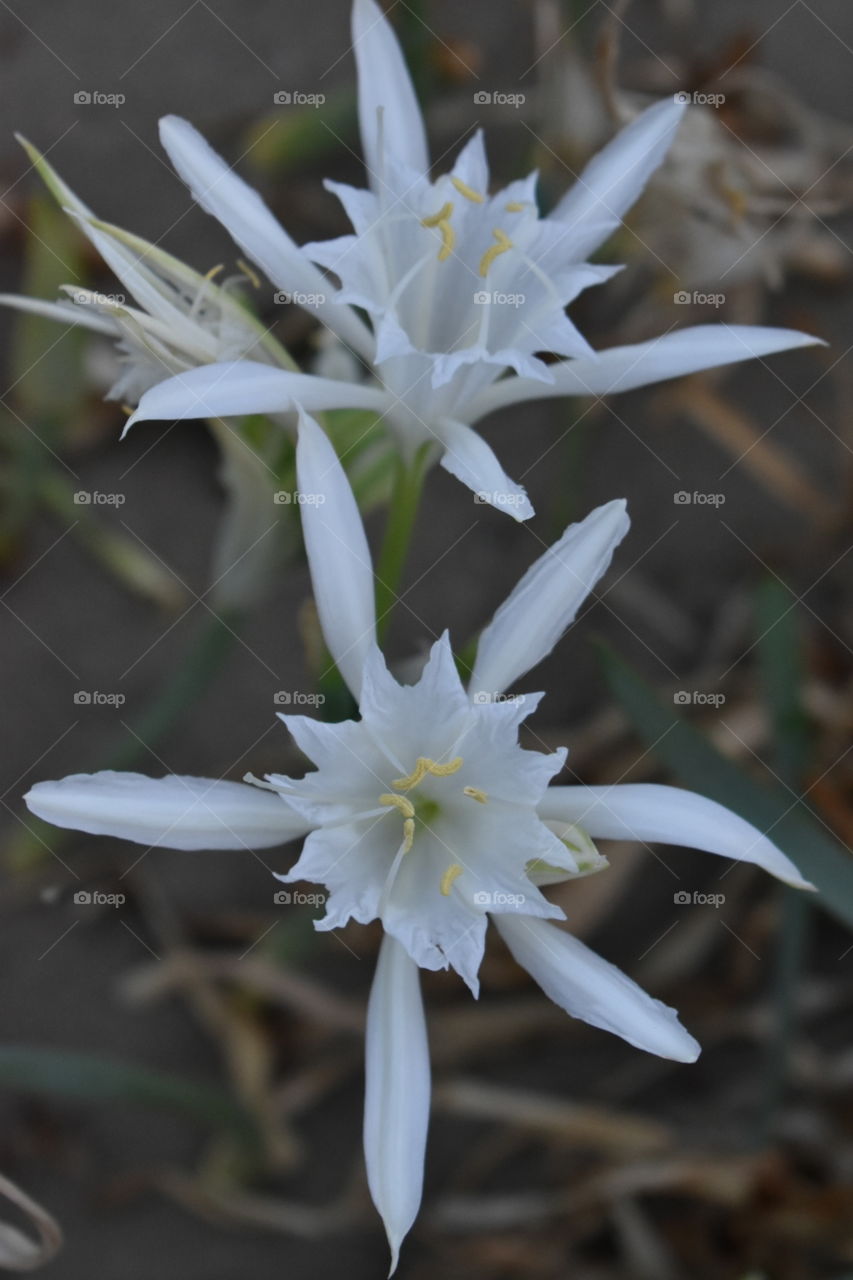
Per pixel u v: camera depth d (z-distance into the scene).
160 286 0.37
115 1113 0.49
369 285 0.37
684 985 0.50
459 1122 0.49
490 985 0.49
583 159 0.51
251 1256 0.48
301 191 0.56
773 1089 0.45
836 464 0.56
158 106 0.57
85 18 0.59
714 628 0.53
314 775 0.35
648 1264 0.47
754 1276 0.43
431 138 0.57
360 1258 0.48
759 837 0.35
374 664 0.35
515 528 0.53
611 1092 0.49
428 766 0.35
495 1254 0.47
